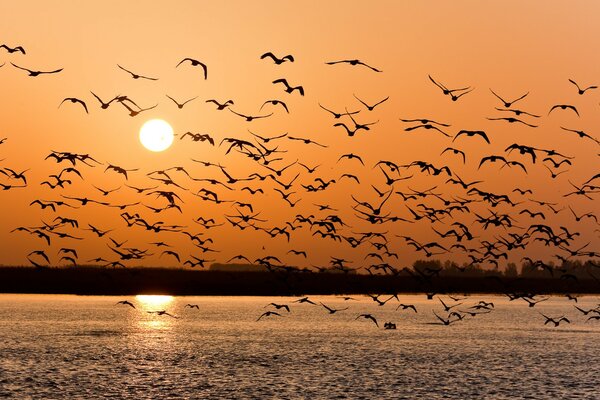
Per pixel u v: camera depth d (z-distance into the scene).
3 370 74.56
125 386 68.06
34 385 67.38
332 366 80.31
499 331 125.12
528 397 65.25
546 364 83.94
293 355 89.50
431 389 67.69
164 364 81.44
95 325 129.50
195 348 96.44
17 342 98.88
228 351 93.31
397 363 83.06
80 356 86.25
